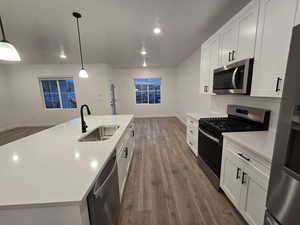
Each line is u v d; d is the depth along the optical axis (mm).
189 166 2434
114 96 6297
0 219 665
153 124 5406
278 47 1187
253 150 1136
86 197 733
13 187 729
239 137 1426
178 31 2570
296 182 752
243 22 1601
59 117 5582
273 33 1230
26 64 5145
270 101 1632
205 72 2676
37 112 5508
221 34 2086
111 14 1968
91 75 5309
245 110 1982
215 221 1410
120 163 1522
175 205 1616
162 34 2701
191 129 2842
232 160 1457
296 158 755
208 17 2100
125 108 6742
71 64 5211
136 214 1510
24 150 1213
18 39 2781
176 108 6652
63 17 2027
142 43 3199
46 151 1180
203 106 3559
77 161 993
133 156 2820
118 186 1383
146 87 6699
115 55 4223
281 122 829
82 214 686
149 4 1763
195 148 2635
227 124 1910
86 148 1221
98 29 2439
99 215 859
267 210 988
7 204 627
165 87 6605
